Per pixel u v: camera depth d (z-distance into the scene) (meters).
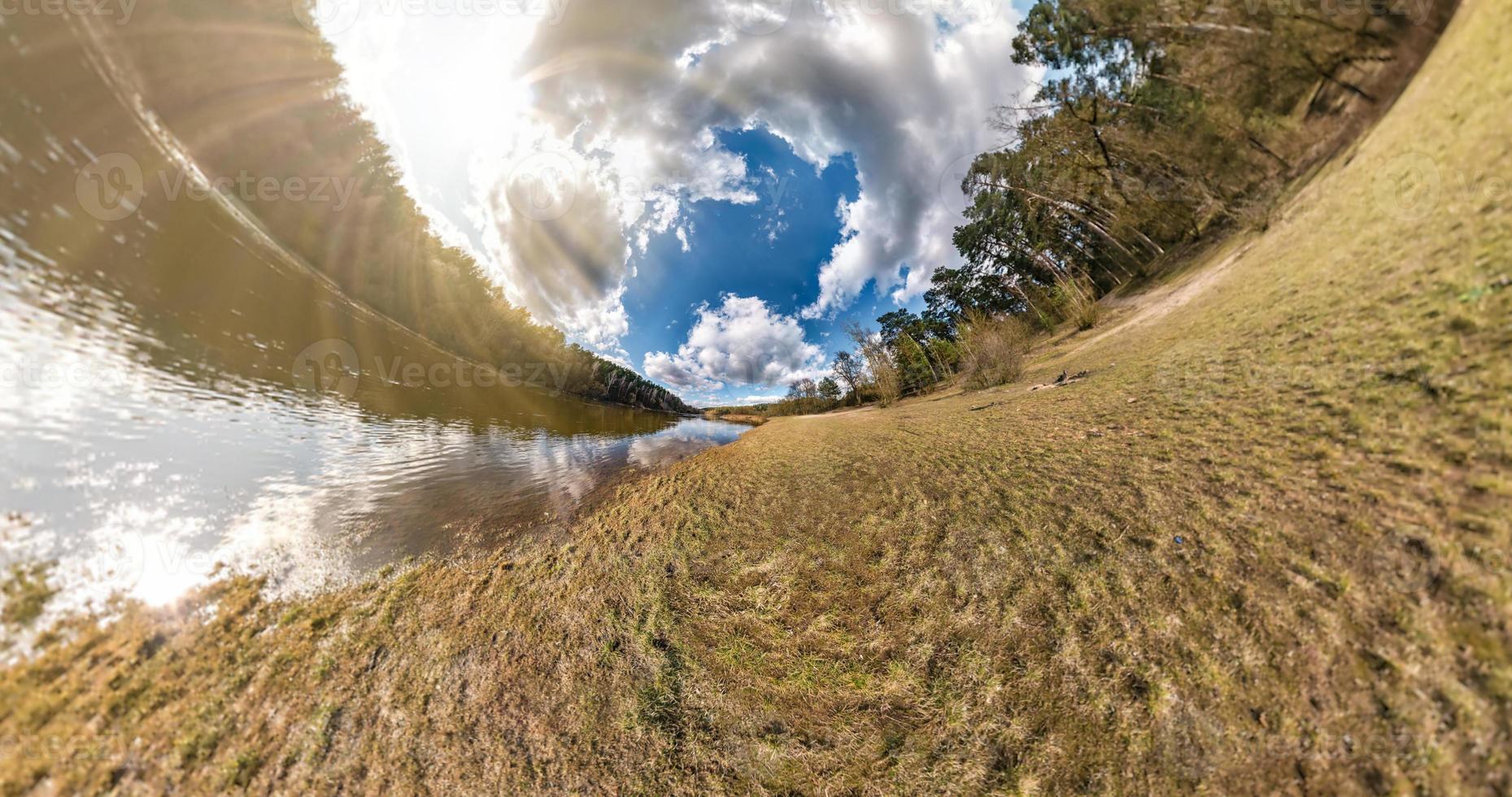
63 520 5.36
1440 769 2.02
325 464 9.73
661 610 4.95
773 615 4.65
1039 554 4.36
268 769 3.29
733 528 6.90
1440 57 9.40
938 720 3.19
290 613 4.98
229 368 13.29
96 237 12.54
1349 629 2.60
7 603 4.21
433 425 17.31
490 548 6.74
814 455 11.19
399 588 5.57
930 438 10.03
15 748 3.26
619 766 3.27
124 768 3.25
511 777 3.23
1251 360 6.16
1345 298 5.66
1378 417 3.76
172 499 6.53
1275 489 3.76
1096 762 2.64
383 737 3.54
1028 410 9.93
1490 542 2.48
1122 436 6.14
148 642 4.30
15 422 6.51
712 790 3.06
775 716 3.49
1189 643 2.96
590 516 8.16
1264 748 2.38
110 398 8.30
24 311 8.84
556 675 4.09
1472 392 3.25
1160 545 3.82
